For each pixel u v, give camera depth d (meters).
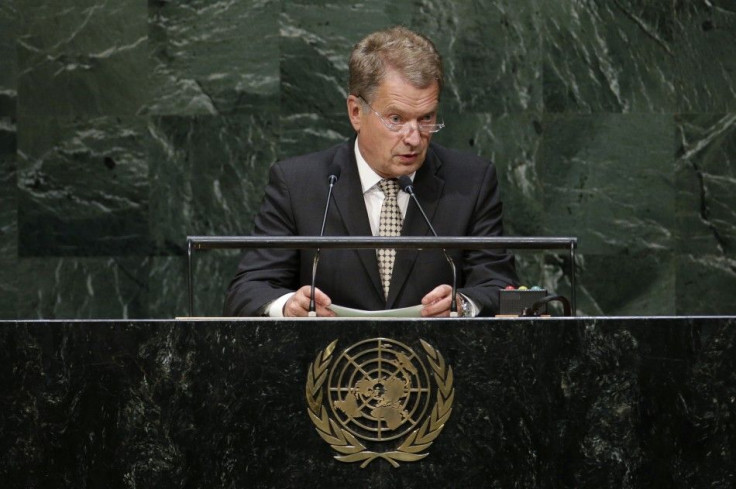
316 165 13.55
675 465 8.31
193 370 8.30
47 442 8.29
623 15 19.97
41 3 19.56
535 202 19.89
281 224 13.38
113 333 8.33
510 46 19.91
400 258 12.94
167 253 19.72
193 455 8.26
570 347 8.34
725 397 8.36
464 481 8.27
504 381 8.33
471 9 19.83
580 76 19.95
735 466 8.33
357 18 19.75
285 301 12.12
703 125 20.00
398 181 12.63
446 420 8.29
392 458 8.26
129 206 19.69
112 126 19.66
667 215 19.97
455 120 19.81
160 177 19.70
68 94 19.61
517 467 8.29
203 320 8.34
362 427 8.27
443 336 8.34
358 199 13.17
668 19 19.97
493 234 13.42
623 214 19.95
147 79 19.67
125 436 8.27
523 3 19.91
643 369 8.34
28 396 8.32
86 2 19.61
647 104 19.95
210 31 19.73
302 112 19.75
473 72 19.84
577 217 19.91
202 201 19.70
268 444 8.26
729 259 19.94
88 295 19.62
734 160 19.97
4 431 8.30
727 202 19.95
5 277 19.55
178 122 19.70
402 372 8.31
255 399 8.28
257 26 19.73
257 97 19.77
